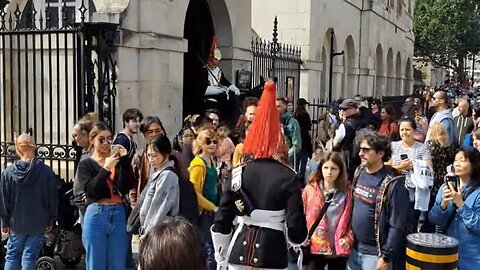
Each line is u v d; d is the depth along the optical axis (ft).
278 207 13.16
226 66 40.42
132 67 29.48
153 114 30.89
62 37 31.53
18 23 25.95
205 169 19.57
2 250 21.27
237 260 13.21
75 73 25.04
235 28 40.86
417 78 176.24
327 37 67.31
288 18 57.77
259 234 13.14
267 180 13.19
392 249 14.78
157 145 16.80
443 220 15.83
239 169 13.58
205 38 40.57
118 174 17.49
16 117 32.55
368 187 15.57
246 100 31.27
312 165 19.38
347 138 26.91
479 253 15.34
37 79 32.22
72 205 20.92
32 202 18.53
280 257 13.16
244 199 13.32
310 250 16.26
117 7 28.60
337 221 16.24
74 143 24.08
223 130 22.84
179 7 33.45
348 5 74.74
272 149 13.38
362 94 84.28
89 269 17.37
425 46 160.04
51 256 21.30
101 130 17.65
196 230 7.18
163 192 16.56
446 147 19.25
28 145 18.66
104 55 26.25
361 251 15.79
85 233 17.28
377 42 90.12
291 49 53.06
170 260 6.76
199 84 40.75
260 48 46.16
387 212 15.05
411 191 15.02
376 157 15.48
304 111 37.06
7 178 18.47
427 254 13.88
